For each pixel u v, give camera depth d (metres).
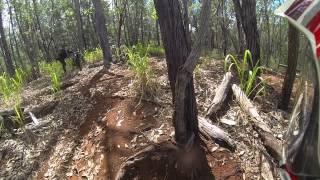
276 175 4.36
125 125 5.76
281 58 27.12
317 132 1.88
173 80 4.54
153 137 5.28
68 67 13.41
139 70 6.67
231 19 24.61
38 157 6.07
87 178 5.20
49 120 7.01
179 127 4.70
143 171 4.65
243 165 4.59
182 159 4.61
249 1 6.68
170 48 4.41
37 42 30.77
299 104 2.18
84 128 6.36
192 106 4.79
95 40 31.23
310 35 1.77
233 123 5.46
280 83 7.44
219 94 6.10
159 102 6.12
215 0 19.70
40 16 31.94
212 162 4.66
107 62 11.04
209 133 5.05
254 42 6.80
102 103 6.79
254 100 6.22
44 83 10.66
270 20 32.09
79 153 5.83
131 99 6.41
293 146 2.13
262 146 4.89
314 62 1.82
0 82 8.98
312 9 1.79
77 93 7.66
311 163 1.91
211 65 8.30
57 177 5.52
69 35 35.56
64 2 27.28
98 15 11.59
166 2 4.29
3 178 5.81
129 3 25.89
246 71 6.69
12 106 7.75
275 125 5.52
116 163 5.11
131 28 26.59
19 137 6.65
